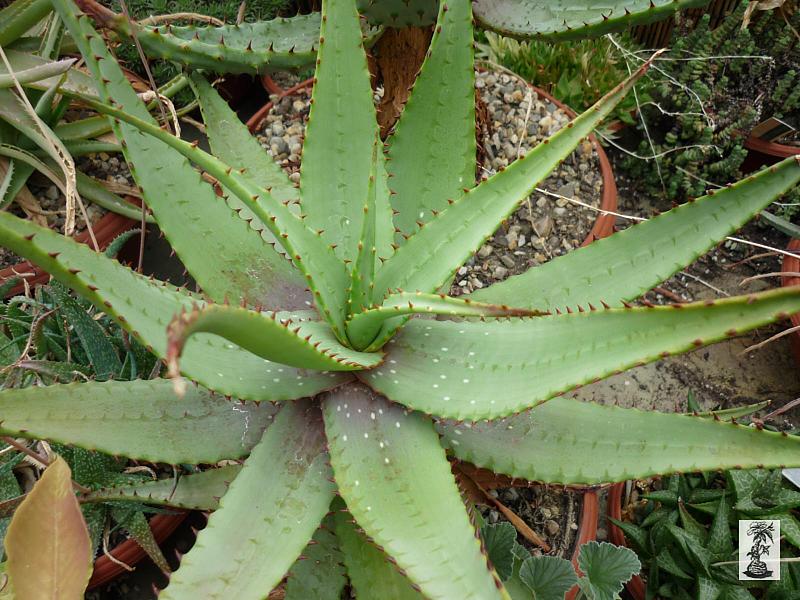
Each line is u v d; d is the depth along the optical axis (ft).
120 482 2.45
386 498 1.88
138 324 1.83
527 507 2.55
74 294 2.81
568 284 2.18
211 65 2.66
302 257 1.98
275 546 1.87
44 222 3.16
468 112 2.36
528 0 2.71
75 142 3.22
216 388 1.93
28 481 2.52
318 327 2.09
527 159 2.03
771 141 3.60
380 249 2.22
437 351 2.04
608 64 3.64
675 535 2.47
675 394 3.27
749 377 3.31
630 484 2.84
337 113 2.26
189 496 2.27
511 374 1.91
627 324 1.77
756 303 1.59
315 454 2.01
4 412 1.98
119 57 3.62
